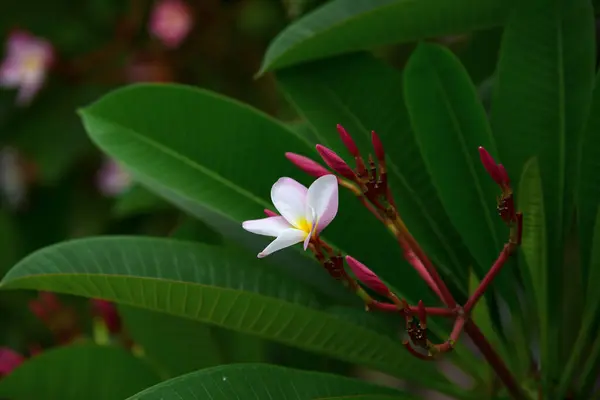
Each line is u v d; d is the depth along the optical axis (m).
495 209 1.50
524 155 1.51
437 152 1.51
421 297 1.50
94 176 2.72
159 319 1.57
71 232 2.64
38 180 2.71
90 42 2.72
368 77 1.58
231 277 1.46
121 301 1.42
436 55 1.52
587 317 1.44
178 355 1.57
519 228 1.37
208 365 1.57
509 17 1.53
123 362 1.53
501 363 1.42
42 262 1.41
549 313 1.49
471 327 1.40
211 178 1.52
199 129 1.53
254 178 1.52
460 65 1.52
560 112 1.51
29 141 2.65
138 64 2.71
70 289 1.42
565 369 1.45
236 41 2.66
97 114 1.54
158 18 2.62
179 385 1.35
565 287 1.63
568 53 1.52
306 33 1.55
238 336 1.58
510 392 1.44
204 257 1.46
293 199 1.36
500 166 1.37
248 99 2.64
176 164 1.52
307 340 1.44
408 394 1.43
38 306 1.72
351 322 1.45
